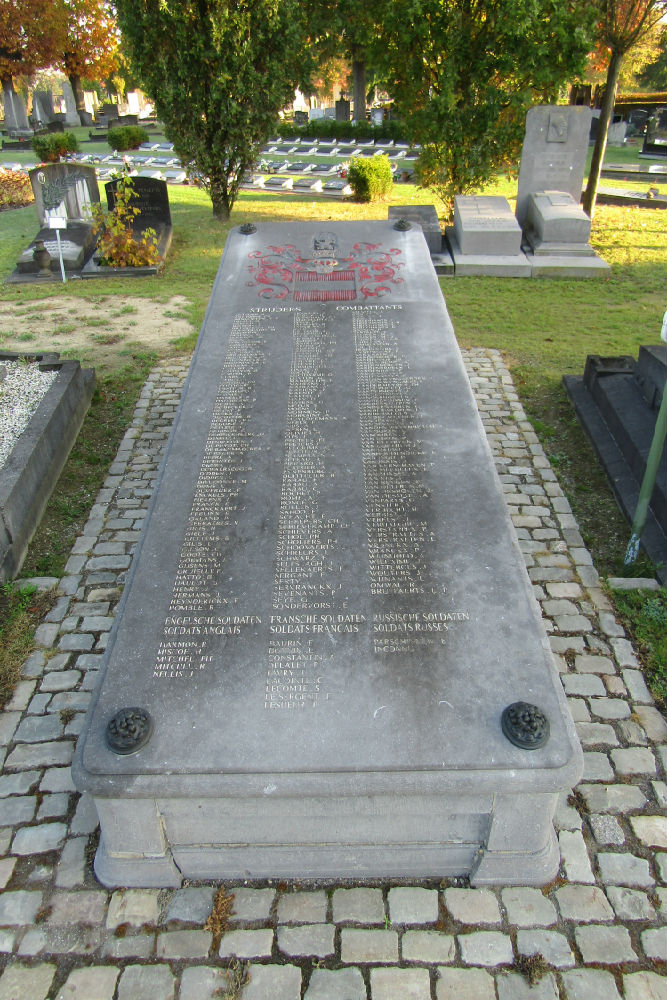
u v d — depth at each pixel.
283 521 4.68
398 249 6.96
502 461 7.73
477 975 3.50
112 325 11.31
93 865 3.99
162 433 8.31
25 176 23.69
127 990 3.47
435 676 3.86
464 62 14.66
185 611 4.21
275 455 5.11
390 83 16.22
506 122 15.21
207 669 3.93
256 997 3.42
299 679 3.87
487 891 3.85
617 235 15.46
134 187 15.45
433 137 15.48
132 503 7.14
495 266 13.17
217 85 14.76
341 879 3.93
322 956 3.57
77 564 6.34
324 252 6.90
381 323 6.17
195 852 3.80
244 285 6.60
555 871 3.88
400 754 3.56
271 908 3.78
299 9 15.53
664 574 6.06
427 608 4.17
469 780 3.47
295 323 6.19
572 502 7.14
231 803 3.54
